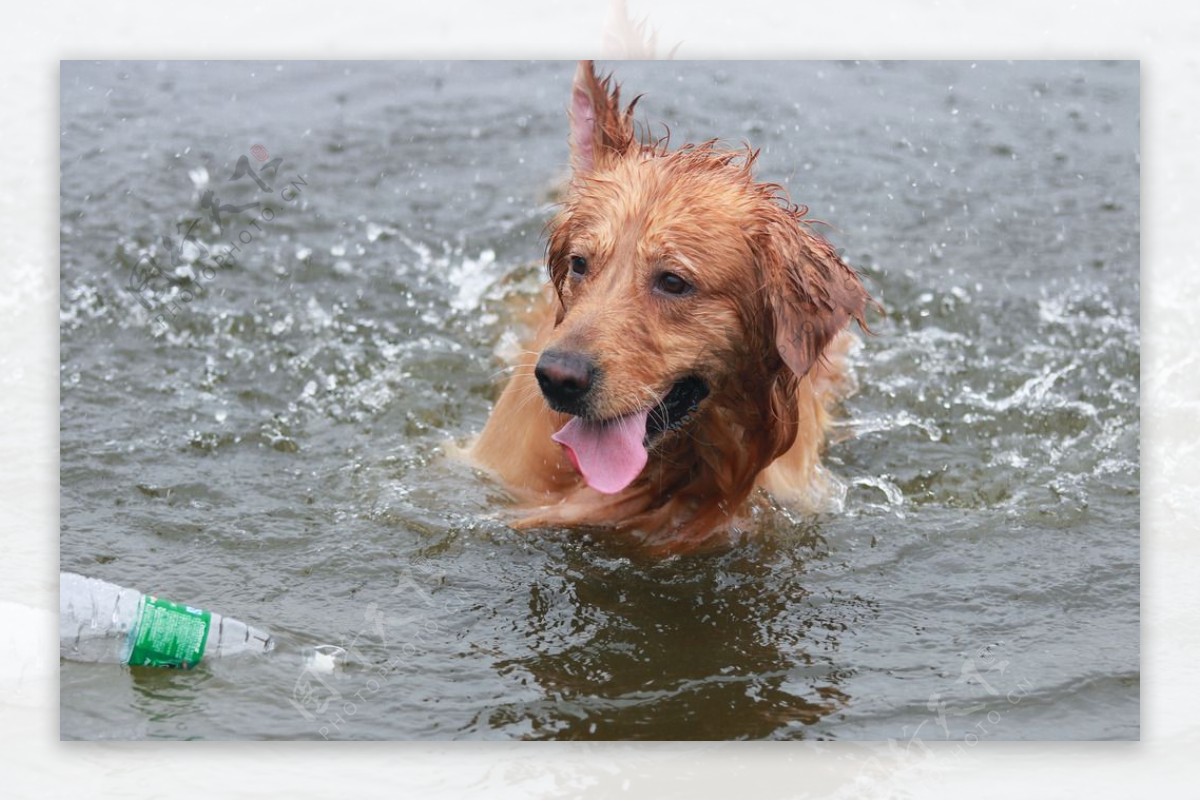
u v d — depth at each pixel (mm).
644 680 6289
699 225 6961
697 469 7805
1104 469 8562
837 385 9469
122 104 13117
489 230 11414
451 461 8422
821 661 6480
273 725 5883
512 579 7164
